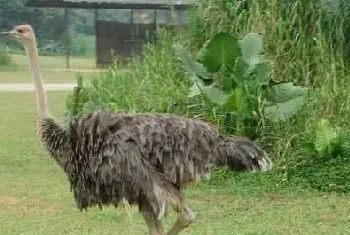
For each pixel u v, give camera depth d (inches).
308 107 537.0
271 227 408.8
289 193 486.6
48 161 623.2
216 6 620.7
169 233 352.5
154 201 336.2
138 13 1523.1
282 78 571.8
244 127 524.4
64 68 1579.7
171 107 562.9
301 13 589.0
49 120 354.0
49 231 409.7
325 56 575.8
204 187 504.4
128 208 346.3
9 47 1859.0
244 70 513.3
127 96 618.2
